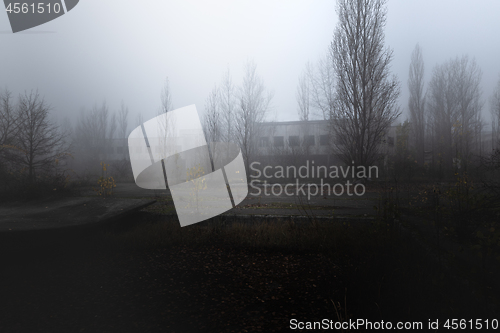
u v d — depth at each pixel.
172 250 5.16
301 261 4.54
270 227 5.97
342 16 19.17
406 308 2.72
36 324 2.76
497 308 2.16
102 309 3.08
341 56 19.34
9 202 6.71
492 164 5.02
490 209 4.09
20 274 4.07
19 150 12.95
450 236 4.32
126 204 6.32
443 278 2.85
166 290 3.57
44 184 9.14
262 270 4.22
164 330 2.67
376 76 18.47
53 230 4.71
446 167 23.66
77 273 4.12
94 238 5.50
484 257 2.65
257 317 2.91
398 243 4.30
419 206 7.71
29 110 13.54
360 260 3.94
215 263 4.53
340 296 3.24
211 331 2.65
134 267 4.35
